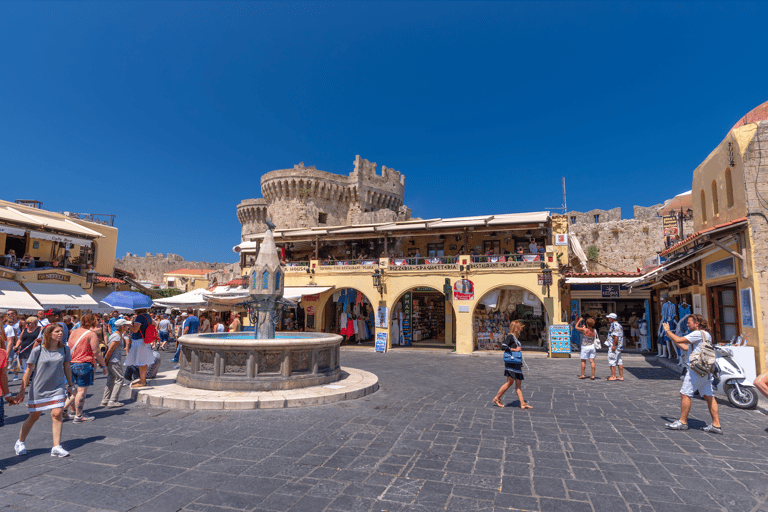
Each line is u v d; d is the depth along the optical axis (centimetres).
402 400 901
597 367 1510
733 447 587
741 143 970
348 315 2409
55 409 554
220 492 440
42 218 2325
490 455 552
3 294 1981
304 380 947
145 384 974
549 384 1129
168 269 6938
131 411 796
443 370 1408
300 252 2956
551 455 552
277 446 591
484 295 2089
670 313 1655
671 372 1360
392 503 416
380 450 573
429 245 2547
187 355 988
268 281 1106
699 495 433
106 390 830
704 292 1252
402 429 675
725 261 1077
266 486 455
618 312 2316
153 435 644
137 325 977
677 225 2362
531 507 407
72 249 2775
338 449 578
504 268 2027
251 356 913
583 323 1280
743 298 976
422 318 2603
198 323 1688
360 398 920
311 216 4756
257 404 813
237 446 592
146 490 445
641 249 3406
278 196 4906
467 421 724
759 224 928
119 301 1076
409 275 2194
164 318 2416
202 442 609
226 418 743
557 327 1888
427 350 2152
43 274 2272
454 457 545
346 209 5025
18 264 2264
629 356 1862
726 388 849
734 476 483
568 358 1817
